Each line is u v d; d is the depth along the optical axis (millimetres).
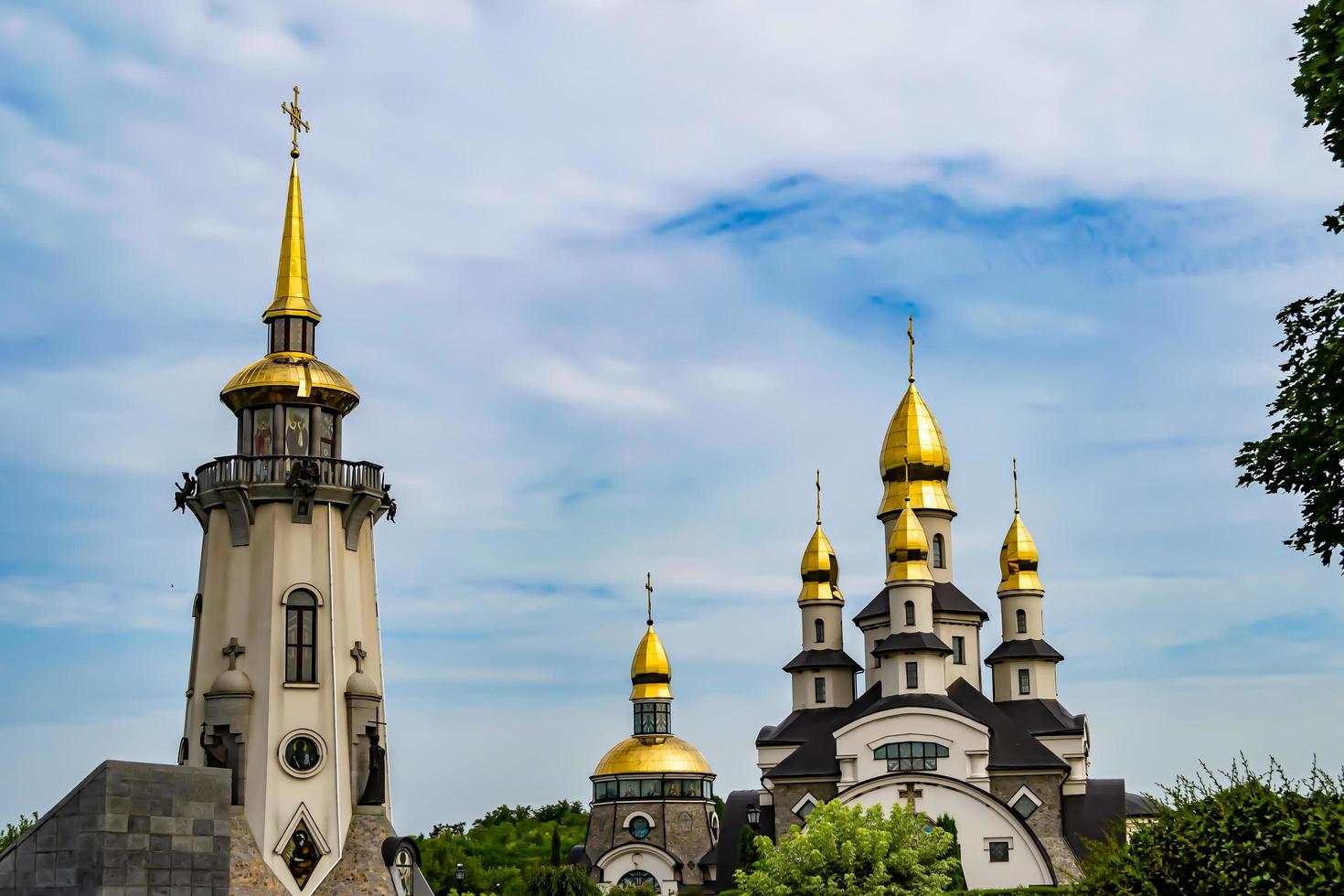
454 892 98438
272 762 64750
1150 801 41094
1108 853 42344
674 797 133000
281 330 71312
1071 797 106812
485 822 185125
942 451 116438
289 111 74312
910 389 117750
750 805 113625
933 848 77500
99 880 41031
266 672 65625
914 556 106938
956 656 112750
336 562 68312
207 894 43312
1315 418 38062
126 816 41938
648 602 140375
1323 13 39062
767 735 118000
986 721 107625
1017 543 117062
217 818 43938
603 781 134625
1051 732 110750
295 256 72562
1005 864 97000
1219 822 38062
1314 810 36656
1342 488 37375
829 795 104750
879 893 73938
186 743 67312
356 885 64625
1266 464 38938
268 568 66875
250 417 69750
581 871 106188
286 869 63812
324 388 69750
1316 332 39656
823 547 120125
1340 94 38125
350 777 66750
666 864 130125
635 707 137750
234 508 67500
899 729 102125
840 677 117438
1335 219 39844
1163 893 38719
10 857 42188
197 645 67875
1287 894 35719
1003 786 104125
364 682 67562
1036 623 115688
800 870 75000
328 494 68250
